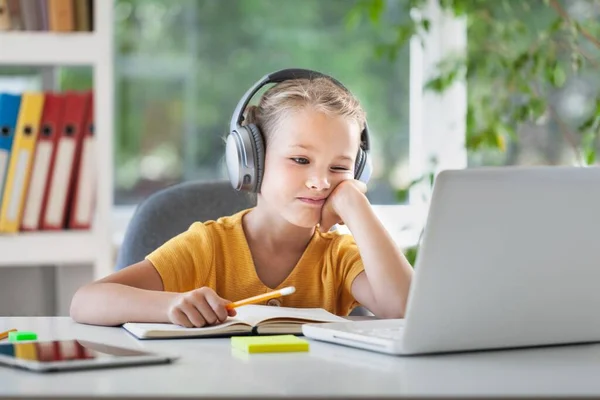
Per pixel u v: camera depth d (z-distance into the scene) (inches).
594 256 46.3
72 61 101.5
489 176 42.1
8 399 34.2
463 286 43.5
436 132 125.7
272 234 71.6
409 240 122.3
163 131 124.0
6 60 100.4
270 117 67.1
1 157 99.3
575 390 35.9
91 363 40.3
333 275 72.3
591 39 113.3
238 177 66.8
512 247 43.7
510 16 121.6
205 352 46.2
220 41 124.3
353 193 66.2
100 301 58.6
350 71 126.2
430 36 124.8
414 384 37.0
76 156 102.0
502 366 41.9
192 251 69.1
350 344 47.9
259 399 33.9
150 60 123.3
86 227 102.7
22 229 100.7
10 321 61.5
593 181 44.9
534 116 112.2
